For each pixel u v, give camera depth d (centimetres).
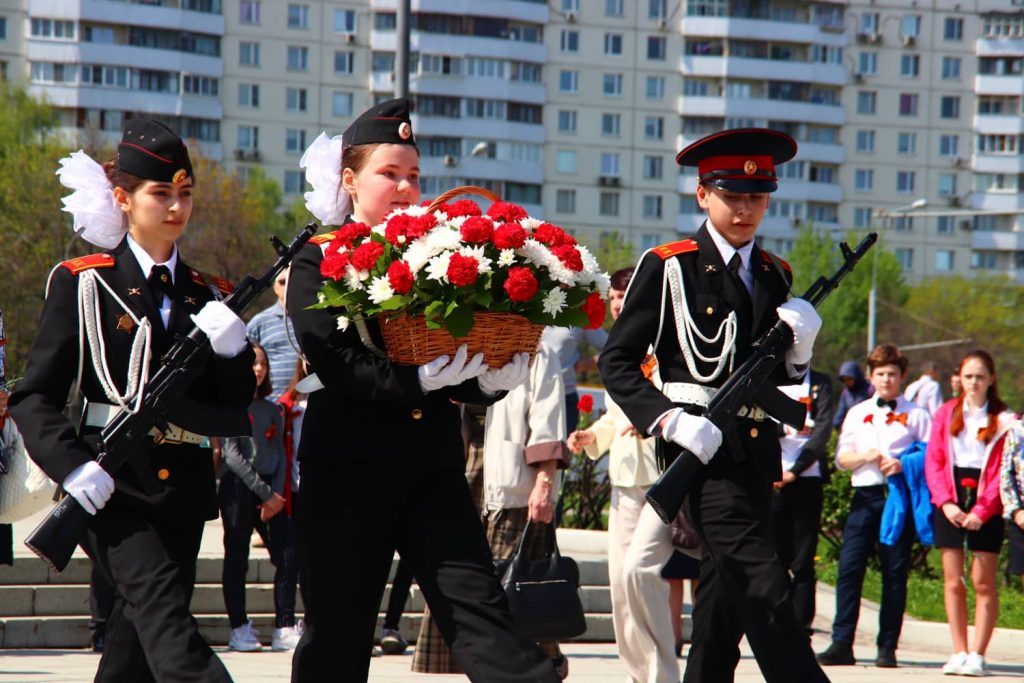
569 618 732
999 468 1009
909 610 1351
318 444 505
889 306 7569
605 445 891
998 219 9544
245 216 5306
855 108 9388
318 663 520
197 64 8238
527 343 498
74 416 1004
